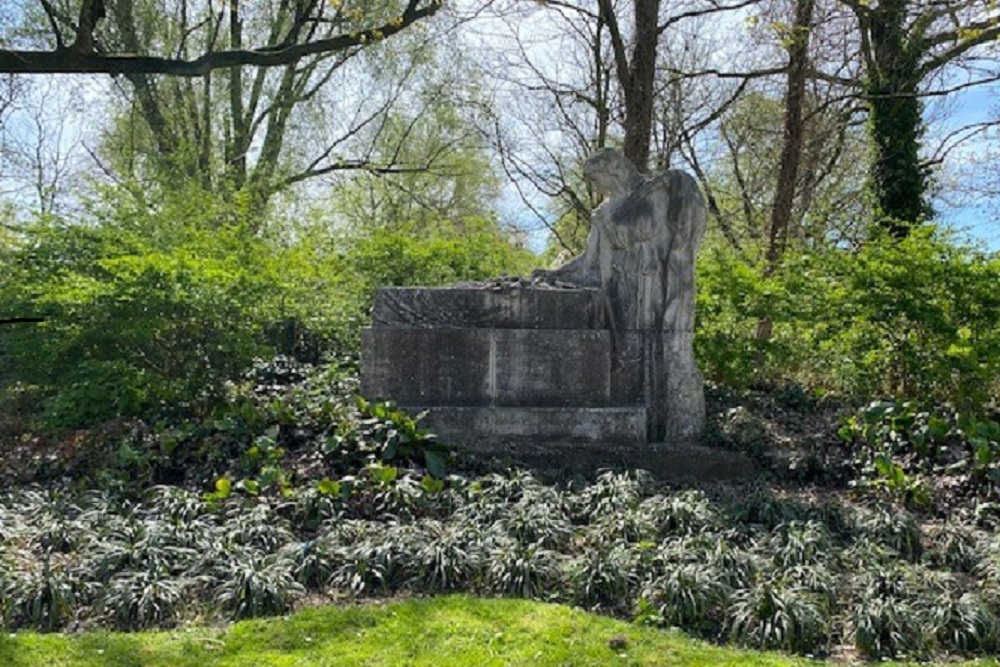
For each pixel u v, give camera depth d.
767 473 9.20
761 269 13.07
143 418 9.97
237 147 21.41
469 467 8.70
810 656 5.62
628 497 7.75
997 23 14.52
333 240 16.02
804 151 19.53
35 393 11.48
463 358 9.33
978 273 10.12
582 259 9.77
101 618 6.01
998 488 8.04
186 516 7.55
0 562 6.44
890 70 15.90
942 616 5.89
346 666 5.20
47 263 11.78
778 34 15.99
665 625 5.98
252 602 6.06
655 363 9.57
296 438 8.95
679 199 9.54
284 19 19.59
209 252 12.66
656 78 19.31
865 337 10.68
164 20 20.17
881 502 8.12
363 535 7.07
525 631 5.64
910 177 16.08
